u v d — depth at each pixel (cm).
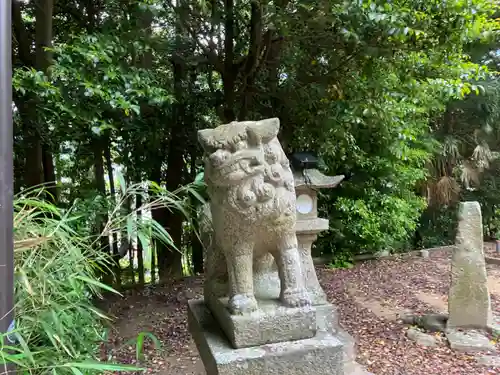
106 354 331
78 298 166
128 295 489
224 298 185
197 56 515
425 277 528
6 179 108
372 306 430
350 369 289
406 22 311
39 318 136
